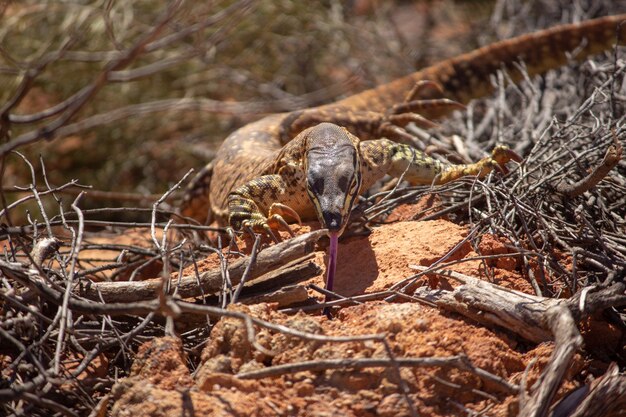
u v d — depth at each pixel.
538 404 4.56
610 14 14.16
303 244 5.76
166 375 5.02
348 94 15.76
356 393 4.85
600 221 6.71
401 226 6.87
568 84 11.04
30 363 5.25
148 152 15.38
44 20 15.79
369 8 18.48
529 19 15.60
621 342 5.67
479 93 10.73
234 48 16.98
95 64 15.61
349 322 5.47
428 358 4.84
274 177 7.21
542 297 5.60
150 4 15.94
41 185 14.80
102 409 4.98
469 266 6.20
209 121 16.23
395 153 7.47
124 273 8.05
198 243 7.73
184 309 4.68
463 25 18.03
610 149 6.29
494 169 7.43
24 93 9.43
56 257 6.22
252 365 5.02
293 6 16.98
